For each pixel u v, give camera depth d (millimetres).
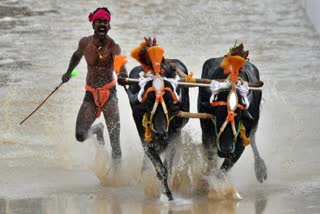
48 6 80750
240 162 33469
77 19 74750
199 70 50156
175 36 66000
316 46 63594
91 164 32250
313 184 30094
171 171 29641
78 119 31906
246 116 27797
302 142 37062
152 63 27562
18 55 61156
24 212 26281
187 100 30562
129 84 28312
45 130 39969
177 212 26141
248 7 79000
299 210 25953
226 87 27422
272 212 25859
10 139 38406
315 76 53219
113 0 83000
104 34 31469
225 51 60094
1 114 43312
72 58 32812
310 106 44469
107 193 29484
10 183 31078
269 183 30578
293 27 70688
